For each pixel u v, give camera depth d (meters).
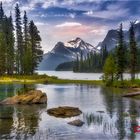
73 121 29.61
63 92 66.44
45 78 107.56
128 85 83.44
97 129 27.03
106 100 51.06
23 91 46.56
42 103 44.69
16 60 114.75
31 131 26.14
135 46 97.44
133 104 45.56
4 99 46.72
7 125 28.53
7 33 118.38
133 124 29.28
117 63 91.94
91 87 84.25
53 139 23.61
